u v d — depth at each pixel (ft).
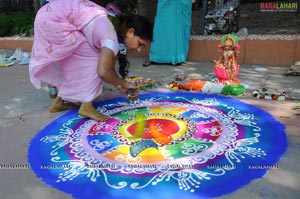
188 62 17.43
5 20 27.14
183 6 16.30
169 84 13.48
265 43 15.74
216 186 6.84
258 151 8.09
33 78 10.42
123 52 9.79
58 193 6.91
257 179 7.01
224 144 8.50
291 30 18.84
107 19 9.15
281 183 6.86
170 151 8.29
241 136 8.89
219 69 12.85
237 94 12.03
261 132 9.08
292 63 15.46
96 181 7.22
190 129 9.45
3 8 33.91
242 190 6.68
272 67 15.62
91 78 10.09
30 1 33.55
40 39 9.80
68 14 9.42
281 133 8.96
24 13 30.73
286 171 7.25
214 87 12.39
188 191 6.72
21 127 10.24
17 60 20.21
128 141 8.95
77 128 9.93
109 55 8.84
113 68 9.26
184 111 10.82
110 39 8.91
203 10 18.43
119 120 10.36
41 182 7.32
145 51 18.93
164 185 6.95
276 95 11.52
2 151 8.78
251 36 16.11
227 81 12.84
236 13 18.19
